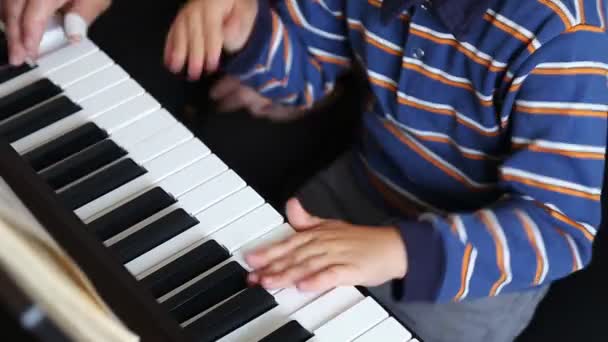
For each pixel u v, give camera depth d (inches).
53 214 36.5
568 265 43.5
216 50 46.3
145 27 56.7
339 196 52.4
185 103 56.2
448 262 41.9
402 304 48.8
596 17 42.4
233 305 37.1
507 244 42.8
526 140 43.8
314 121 55.6
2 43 44.3
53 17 45.1
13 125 41.6
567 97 42.5
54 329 27.4
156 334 34.4
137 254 38.3
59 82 43.2
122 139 41.5
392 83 47.7
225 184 40.3
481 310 48.2
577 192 43.1
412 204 50.6
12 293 27.3
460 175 48.2
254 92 55.4
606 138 44.9
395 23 46.3
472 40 43.6
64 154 41.1
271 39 49.9
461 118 46.2
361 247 40.6
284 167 53.9
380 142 50.0
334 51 51.6
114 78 43.4
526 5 42.2
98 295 33.3
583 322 46.8
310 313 37.5
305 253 39.4
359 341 36.8
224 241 39.0
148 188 40.1
